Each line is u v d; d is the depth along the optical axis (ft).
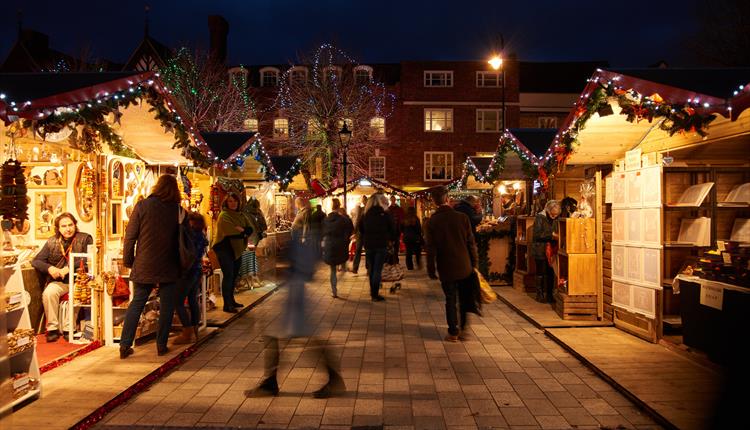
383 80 140.87
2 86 18.51
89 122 20.49
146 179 29.04
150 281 21.90
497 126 136.56
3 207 19.12
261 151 42.34
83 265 23.81
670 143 26.58
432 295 39.68
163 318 22.49
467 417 16.28
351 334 27.09
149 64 123.03
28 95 17.54
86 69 99.71
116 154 27.86
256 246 42.68
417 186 135.33
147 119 25.63
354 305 35.45
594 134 28.27
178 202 22.95
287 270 18.54
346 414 16.55
